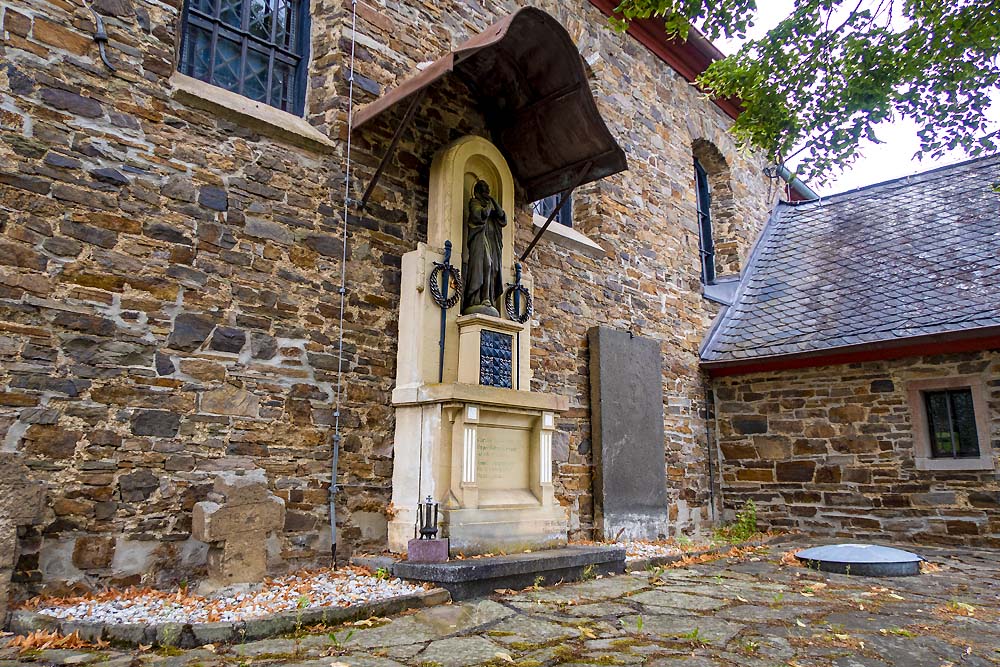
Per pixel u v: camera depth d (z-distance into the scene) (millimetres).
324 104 5953
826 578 5695
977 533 7828
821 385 9250
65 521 4020
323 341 5469
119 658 3117
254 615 3691
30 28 4301
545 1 8539
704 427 9914
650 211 9750
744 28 5961
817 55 6039
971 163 11188
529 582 5004
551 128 6965
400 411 5762
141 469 4359
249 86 5793
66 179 4316
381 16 6434
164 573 4355
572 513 7633
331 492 5281
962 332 7801
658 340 9258
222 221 5012
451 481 5355
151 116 4766
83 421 4172
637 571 5992
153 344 4531
